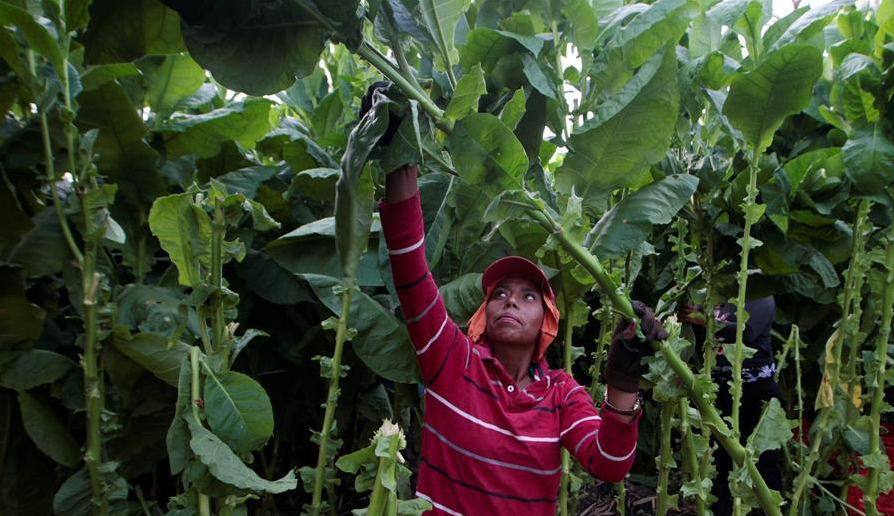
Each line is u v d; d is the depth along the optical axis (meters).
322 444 1.54
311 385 2.50
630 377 1.40
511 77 1.94
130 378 1.74
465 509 1.62
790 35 2.04
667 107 1.61
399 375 1.82
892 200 1.93
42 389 1.74
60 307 2.22
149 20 1.37
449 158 1.35
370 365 1.81
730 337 2.64
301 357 2.42
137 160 1.96
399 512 1.10
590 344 3.48
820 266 2.21
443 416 1.67
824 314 2.86
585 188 1.71
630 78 1.73
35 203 1.87
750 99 1.55
